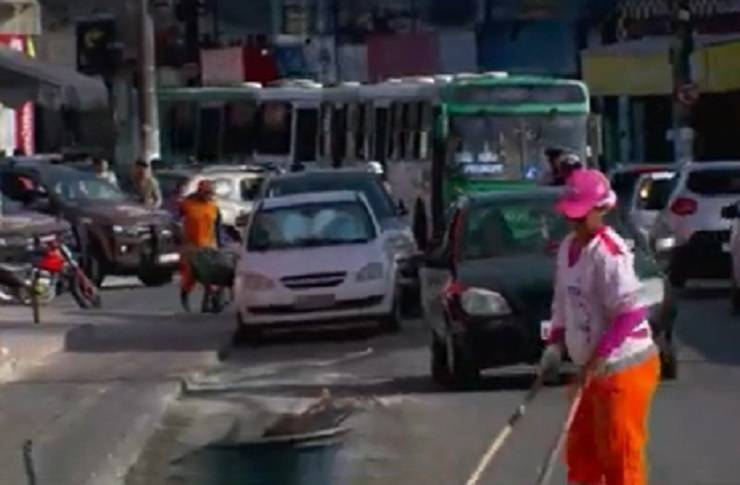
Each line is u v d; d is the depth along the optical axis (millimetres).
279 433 17734
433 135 73312
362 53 118938
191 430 34531
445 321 37906
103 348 48812
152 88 94812
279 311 50312
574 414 22375
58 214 71875
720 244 59000
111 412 36219
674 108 90938
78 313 59344
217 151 102938
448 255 39406
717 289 62281
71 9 117750
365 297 50688
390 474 28953
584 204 22328
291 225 52281
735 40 85688
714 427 32469
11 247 61625
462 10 115312
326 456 17562
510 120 72500
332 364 44906
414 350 47125
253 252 51438
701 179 60344
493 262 38500
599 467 22562
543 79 74062
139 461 31422
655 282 37406
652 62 92125
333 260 50781
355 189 59906
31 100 51062
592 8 111312
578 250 22500
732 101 97250
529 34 113250
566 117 72500
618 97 100188
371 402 36875
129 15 114125
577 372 25312
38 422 35125
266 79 120000
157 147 99125
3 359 44062
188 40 122375
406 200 78625
